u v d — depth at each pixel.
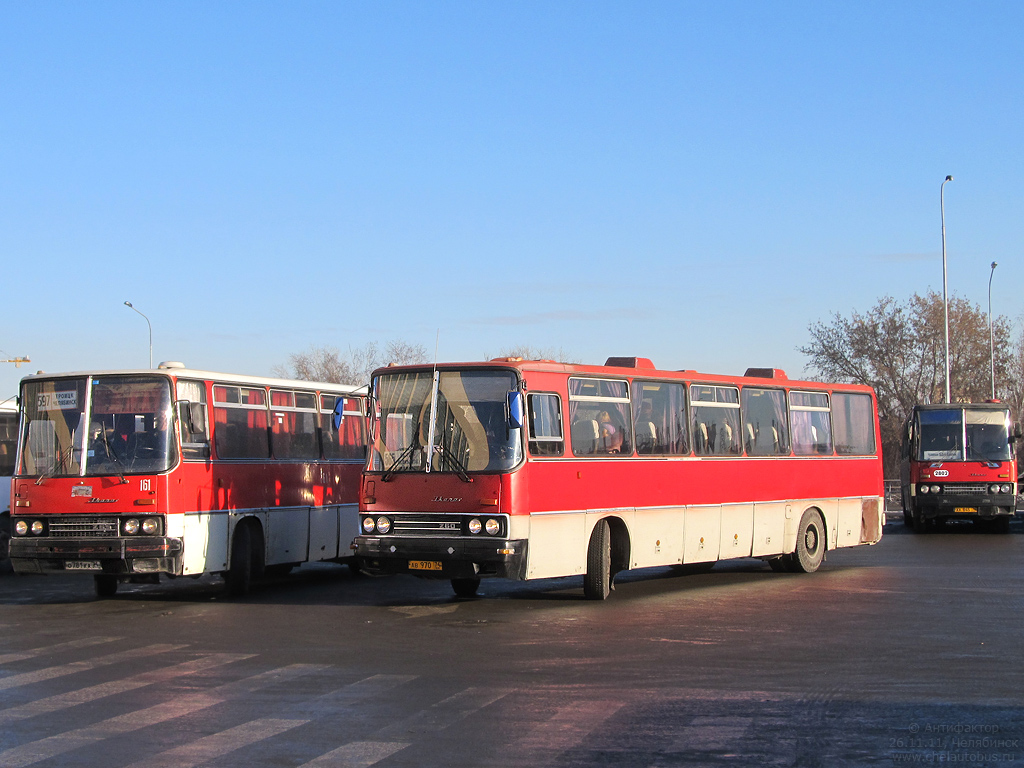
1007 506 31.95
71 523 16.12
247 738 8.14
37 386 16.77
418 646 12.26
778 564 21.03
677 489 18.00
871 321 66.81
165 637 13.12
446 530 15.00
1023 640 12.50
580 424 16.28
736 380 19.67
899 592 17.38
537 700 9.38
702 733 8.22
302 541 19.34
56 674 10.73
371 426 15.78
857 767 7.34
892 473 71.50
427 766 7.38
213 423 17.27
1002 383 68.69
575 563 15.89
